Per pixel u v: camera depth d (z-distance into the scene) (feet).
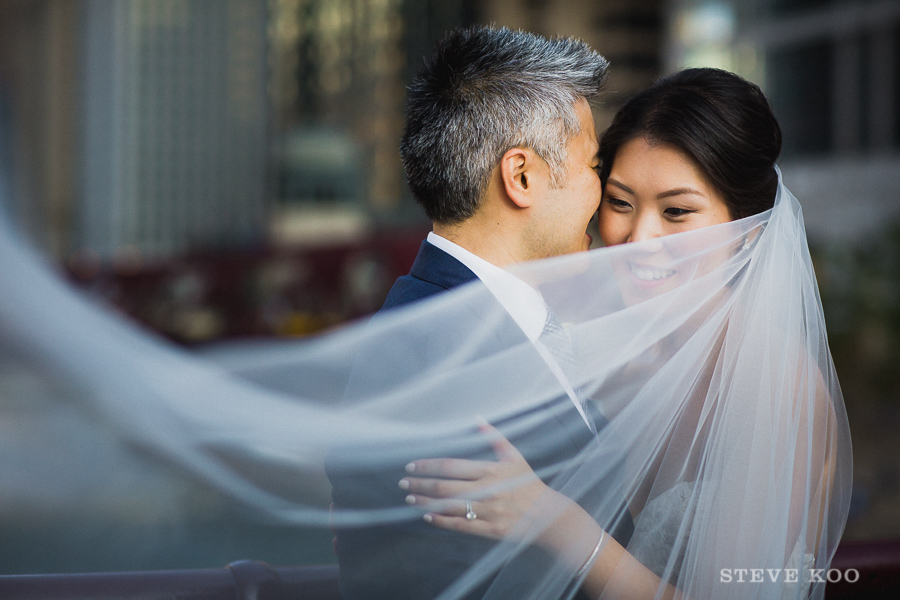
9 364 15.75
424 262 4.19
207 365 6.19
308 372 4.49
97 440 13.35
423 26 157.38
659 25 124.36
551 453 3.80
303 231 131.54
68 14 236.22
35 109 246.06
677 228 4.68
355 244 40.78
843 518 4.47
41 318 15.53
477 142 4.09
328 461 3.78
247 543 11.35
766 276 4.41
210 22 206.80
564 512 3.68
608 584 3.75
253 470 4.22
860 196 38.34
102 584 4.15
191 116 207.72
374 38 170.71
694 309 4.42
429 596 3.52
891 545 4.76
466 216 4.22
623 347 4.40
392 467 3.63
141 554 12.61
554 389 3.85
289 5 194.59
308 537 11.68
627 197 4.77
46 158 234.17
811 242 34.01
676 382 4.35
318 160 132.98
